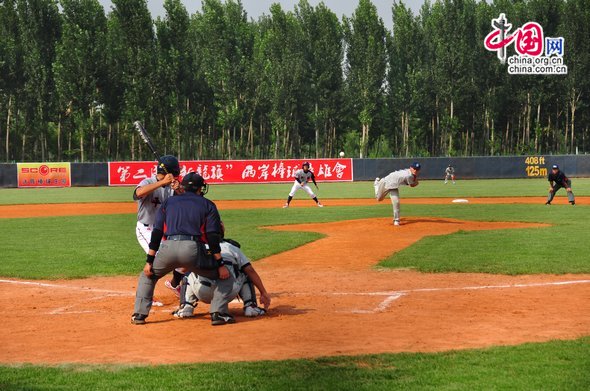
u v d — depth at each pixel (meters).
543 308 8.66
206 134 92.75
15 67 80.25
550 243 15.49
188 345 6.94
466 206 29.81
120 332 7.61
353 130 96.56
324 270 12.39
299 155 94.31
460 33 88.56
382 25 87.50
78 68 73.50
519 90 88.56
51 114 80.12
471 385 5.41
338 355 6.40
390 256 13.91
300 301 9.38
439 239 16.59
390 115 93.56
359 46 86.56
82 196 42.03
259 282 8.47
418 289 10.21
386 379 5.61
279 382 5.54
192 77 82.69
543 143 97.25
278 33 89.44
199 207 7.86
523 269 11.86
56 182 54.94
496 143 90.50
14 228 21.72
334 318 8.16
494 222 21.05
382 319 8.07
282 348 6.73
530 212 25.64
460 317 8.15
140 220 9.37
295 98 86.75
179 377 5.72
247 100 86.25
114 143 85.56
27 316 8.66
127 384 5.56
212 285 8.04
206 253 7.80
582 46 84.56
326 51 86.69
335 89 87.62
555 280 10.85
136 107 75.69
